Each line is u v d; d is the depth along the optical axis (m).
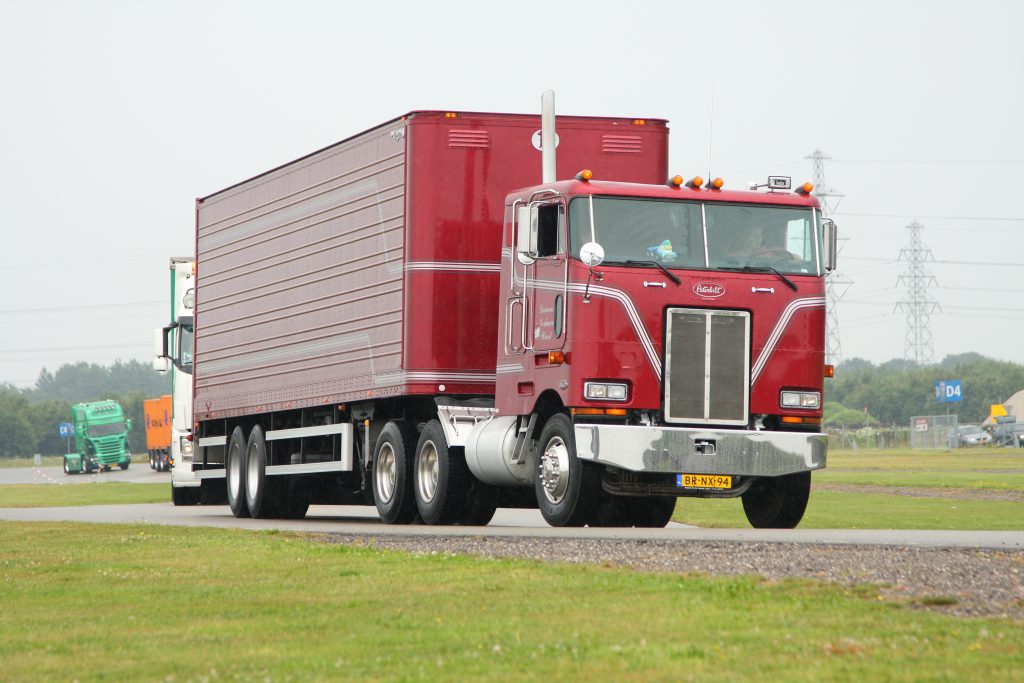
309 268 41.66
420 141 35.53
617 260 30.58
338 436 40.69
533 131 35.94
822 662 13.45
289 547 27.34
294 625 16.91
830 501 49.69
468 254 35.56
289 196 43.16
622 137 36.25
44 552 27.30
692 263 30.97
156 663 14.66
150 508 55.25
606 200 30.94
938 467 96.75
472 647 14.90
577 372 30.42
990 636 14.74
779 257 31.59
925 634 14.95
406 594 19.42
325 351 40.47
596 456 29.84
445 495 35.19
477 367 35.62
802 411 31.30
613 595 18.50
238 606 18.75
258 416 46.47
